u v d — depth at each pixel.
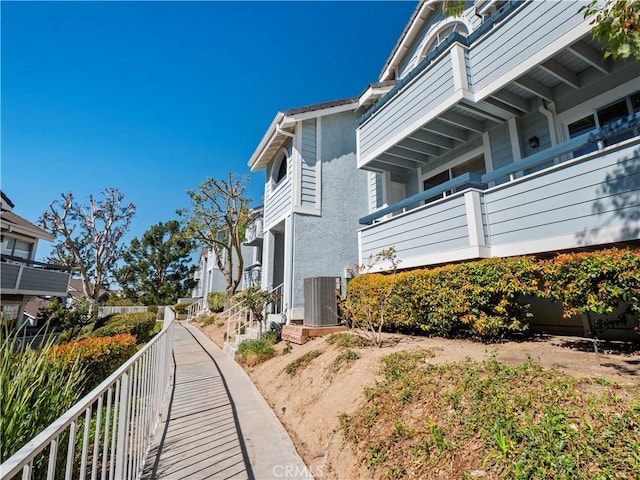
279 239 12.40
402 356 4.21
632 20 3.00
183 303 32.84
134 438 2.89
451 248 5.90
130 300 36.56
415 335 6.11
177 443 3.60
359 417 3.28
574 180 4.45
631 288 3.34
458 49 6.28
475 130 7.32
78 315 15.20
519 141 6.63
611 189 4.05
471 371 3.25
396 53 10.80
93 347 5.41
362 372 4.14
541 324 5.71
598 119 5.60
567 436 2.03
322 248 10.01
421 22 9.93
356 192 10.97
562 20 4.86
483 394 2.77
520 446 2.10
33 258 18.64
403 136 7.58
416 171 9.59
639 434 1.92
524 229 5.03
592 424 2.09
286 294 9.49
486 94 5.94
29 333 11.58
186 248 38.38
